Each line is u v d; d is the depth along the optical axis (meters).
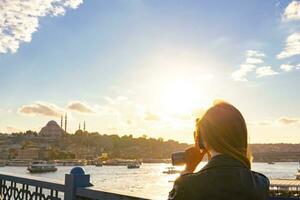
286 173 161.12
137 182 109.12
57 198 4.62
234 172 1.70
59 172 150.12
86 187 4.10
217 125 1.80
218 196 1.65
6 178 5.86
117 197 3.49
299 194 38.94
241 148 1.81
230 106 1.87
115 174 163.12
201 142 1.92
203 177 1.70
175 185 1.76
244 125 1.85
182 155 2.03
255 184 1.73
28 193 5.26
